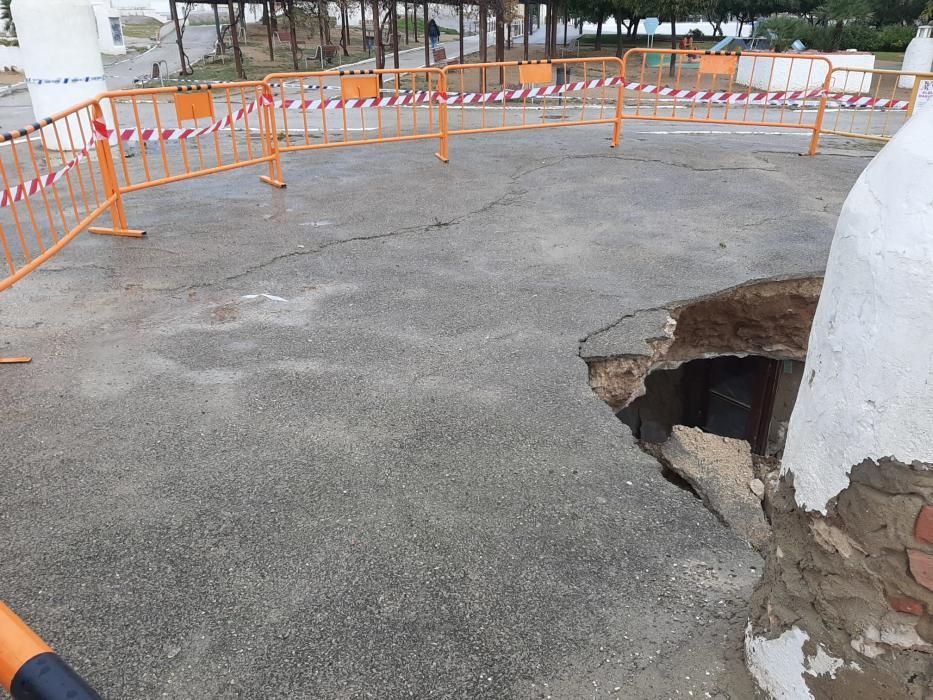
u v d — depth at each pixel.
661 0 22.89
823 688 1.86
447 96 9.11
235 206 7.61
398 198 7.84
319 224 6.97
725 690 2.20
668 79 22.73
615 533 2.90
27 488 3.18
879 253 1.49
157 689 2.25
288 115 14.99
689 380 9.58
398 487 3.18
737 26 45.81
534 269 5.83
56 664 1.15
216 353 4.45
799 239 6.50
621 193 7.98
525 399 3.91
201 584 2.64
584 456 3.41
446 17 47.00
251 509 3.04
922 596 1.58
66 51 10.73
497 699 2.21
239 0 26.67
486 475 3.27
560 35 50.44
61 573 2.70
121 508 3.05
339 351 4.46
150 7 50.47
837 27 27.20
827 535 1.75
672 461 5.12
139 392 3.98
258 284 5.55
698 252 6.20
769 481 4.72
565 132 11.86
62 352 4.46
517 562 2.75
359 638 2.42
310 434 3.58
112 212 6.64
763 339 5.94
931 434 1.46
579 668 2.30
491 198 7.80
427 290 5.41
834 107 17.14
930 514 1.51
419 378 4.13
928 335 1.41
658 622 2.47
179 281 5.62
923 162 1.43
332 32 41.69
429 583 2.65
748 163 9.39
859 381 1.57
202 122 14.99
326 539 2.86
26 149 11.86
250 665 2.33
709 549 2.82
